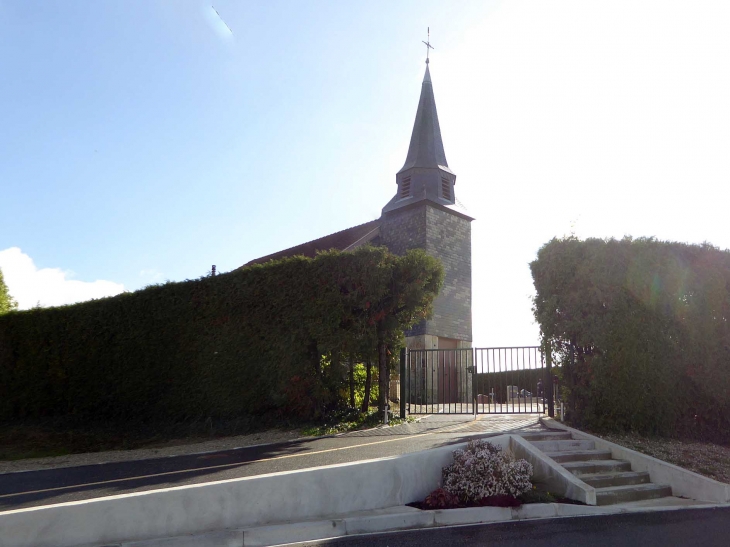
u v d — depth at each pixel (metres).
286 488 6.92
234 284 14.40
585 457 9.64
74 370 15.95
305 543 6.29
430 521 7.19
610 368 10.84
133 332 15.38
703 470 9.16
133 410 14.99
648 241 11.59
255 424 13.36
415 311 13.66
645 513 7.57
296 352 13.23
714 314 11.72
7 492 7.98
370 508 7.48
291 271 13.73
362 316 13.18
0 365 16.75
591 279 11.09
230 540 6.21
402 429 11.84
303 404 13.16
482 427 11.60
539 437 10.41
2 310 24.97
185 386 14.46
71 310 16.39
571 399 11.38
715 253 11.98
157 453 11.47
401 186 27.02
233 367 14.03
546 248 11.75
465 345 25.03
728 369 11.61
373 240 26.22
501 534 6.56
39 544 5.70
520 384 14.38
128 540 6.02
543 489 8.45
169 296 15.16
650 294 11.23
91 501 5.99
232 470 8.44
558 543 6.17
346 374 13.25
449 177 26.95
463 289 25.73
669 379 11.15
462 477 7.90
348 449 9.68
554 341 11.52
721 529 6.71
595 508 7.77
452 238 25.80
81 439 13.84
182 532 6.26
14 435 14.50
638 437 10.74
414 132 27.94
